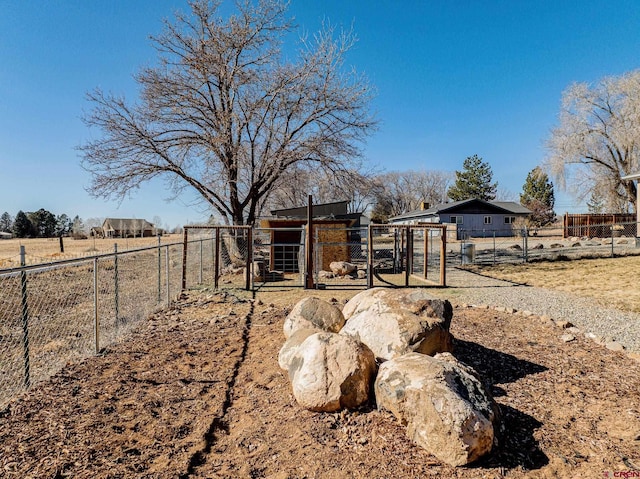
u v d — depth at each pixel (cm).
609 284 911
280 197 2986
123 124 1311
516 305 711
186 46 1346
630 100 2442
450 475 219
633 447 247
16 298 791
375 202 5306
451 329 529
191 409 319
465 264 1486
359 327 381
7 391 351
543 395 322
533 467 228
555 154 2766
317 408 286
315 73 1379
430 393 242
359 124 1454
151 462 244
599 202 3131
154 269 1345
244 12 1343
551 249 1928
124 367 412
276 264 1421
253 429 282
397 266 1330
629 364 395
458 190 5331
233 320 623
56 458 243
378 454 239
